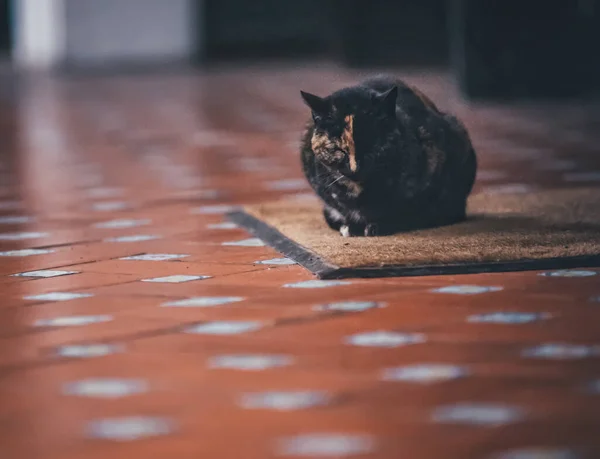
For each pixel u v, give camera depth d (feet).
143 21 114.32
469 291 19.27
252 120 62.54
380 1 98.12
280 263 22.30
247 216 28.17
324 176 23.27
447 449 11.90
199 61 116.67
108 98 79.30
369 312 17.93
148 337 16.75
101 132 57.16
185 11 115.55
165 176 39.50
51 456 11.97
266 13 120.26
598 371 14.56
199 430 12.64
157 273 21.72
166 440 12.34
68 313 18.48
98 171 41.39
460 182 25.03
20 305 19.19
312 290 19.65
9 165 43.57
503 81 66.28
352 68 99.19
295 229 25.32
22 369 15.23
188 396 13.88
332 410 13.21
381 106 22.40
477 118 59.06
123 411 13.38
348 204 23.36
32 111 69.82
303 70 101.19
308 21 119.75
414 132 23.38
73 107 72.49
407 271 20.71
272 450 11.96
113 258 23.56
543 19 65.82
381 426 12.64
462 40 66.80
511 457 11.65
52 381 14.65
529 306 18.16
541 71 66.13
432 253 21.59
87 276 21.62
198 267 22.21
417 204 23.65
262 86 86.74
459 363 15.02
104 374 14.90
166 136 54.80
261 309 18.31
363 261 20.99
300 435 12.40
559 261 21.15
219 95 80.18
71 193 35.17
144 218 29.50
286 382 14.34
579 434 12.28
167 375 14.78
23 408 13.58
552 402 13.35
